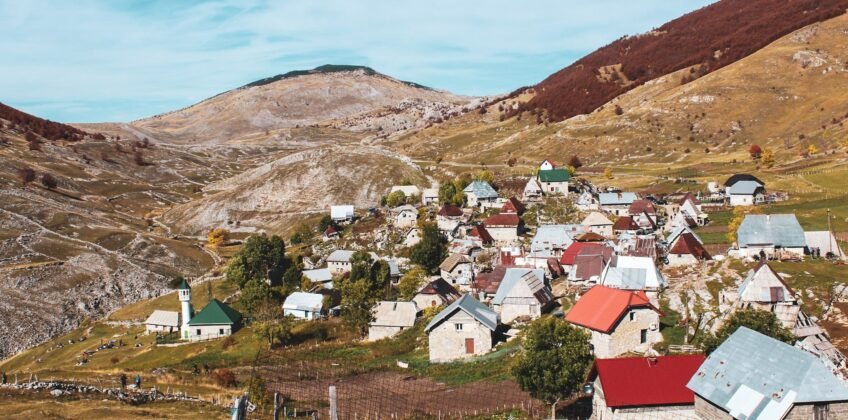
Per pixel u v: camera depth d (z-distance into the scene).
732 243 124.25
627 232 141.75
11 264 186.62
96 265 193.88
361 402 72.69
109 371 101.75
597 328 76.12
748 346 52.56
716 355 54.44
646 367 58.03
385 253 166.25
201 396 75.12
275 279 170.25
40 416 57.09
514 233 157.62
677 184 199.88
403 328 108.31
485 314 93.00
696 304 87.25
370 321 109.94
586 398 66.81
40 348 142.00
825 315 76.69
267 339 112.50
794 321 73.31
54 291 173.75
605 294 81.19
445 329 89.81
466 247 147.38
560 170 197.25
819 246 102.81
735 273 94.06
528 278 102.00
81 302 172.12
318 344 108.81
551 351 61.56
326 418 67.12
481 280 121.19
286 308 136.38
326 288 150.00
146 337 137.25
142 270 196.75
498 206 192.38
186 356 114.69
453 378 80.25
